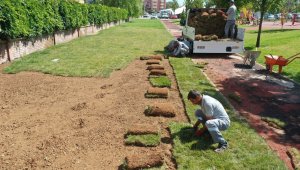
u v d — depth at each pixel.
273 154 5.05
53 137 5.71
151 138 5.55
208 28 16.55
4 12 12.23
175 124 6.16
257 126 6.39
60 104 7.52
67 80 9.78
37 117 6.70
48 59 13.34
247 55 12.45
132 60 13.23
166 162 4.88
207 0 34.06
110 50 16.38
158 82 9.25
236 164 4.72
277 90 9.02
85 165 4.81
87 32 27.73
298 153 5.12
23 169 4.71
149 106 7.04
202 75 10.34
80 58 13.63
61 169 4.71
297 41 17.25
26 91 8.59
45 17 16.61
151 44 19.34
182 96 8.02
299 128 6.32
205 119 5.55
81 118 6.59
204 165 4.68
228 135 5.72
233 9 15.64
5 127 6.18
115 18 44.34
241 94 8.61
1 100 7.82
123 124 6.31
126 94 8.29
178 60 13.02
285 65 10.98
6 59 12.72
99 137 5.73
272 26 38.56
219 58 14.44
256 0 17.47
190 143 5.36
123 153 5.16
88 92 8.49
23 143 5.51
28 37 14.70
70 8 21.22
